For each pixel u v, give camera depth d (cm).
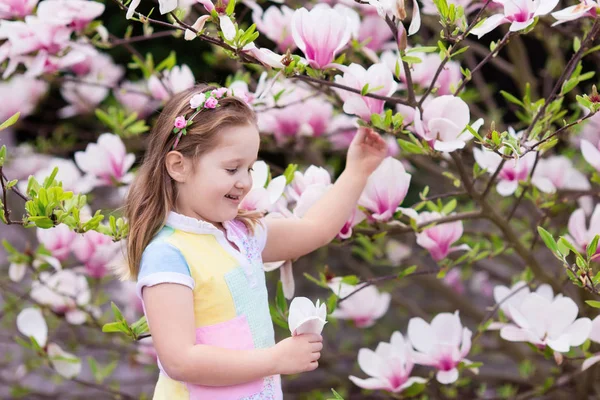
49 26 242
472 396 362
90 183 271
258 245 200
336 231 214
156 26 503
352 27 236
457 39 191
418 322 233
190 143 181
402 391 240
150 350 335
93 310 314
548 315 208
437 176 356
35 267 272
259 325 186
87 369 461
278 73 193
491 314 239
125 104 398
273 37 261
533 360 349
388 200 218
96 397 408
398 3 175
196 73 513
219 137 179
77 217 192
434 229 232
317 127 311
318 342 179
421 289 548
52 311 294
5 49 247
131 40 257
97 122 427
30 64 247
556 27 273
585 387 296
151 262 177
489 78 565
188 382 174
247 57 190
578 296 316
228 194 183
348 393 392
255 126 186
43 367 409
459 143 196
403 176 217
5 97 406
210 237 186
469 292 523
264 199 213
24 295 294
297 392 419
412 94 200
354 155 219
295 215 218
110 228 202
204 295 180
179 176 183
